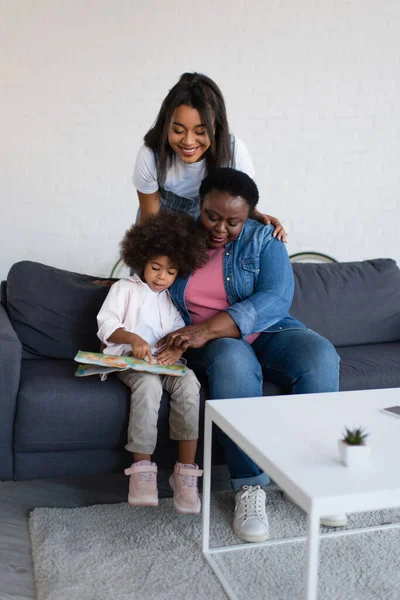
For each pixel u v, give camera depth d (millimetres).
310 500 1045
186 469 1791
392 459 1206
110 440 1833
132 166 3938
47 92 3812
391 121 4004
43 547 1651
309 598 1072
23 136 3832
